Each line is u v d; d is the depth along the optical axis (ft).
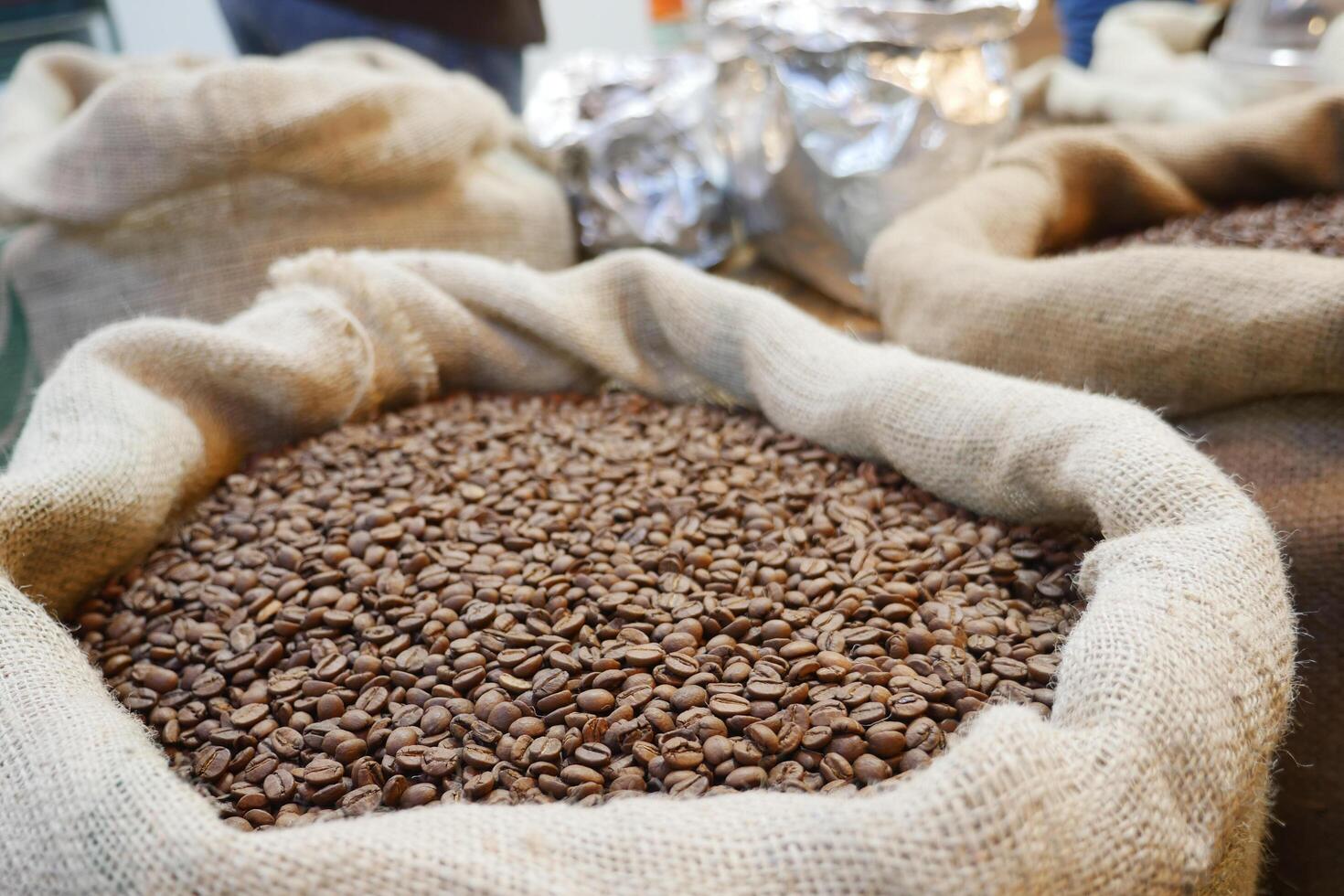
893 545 1.33
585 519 1.45
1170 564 1.05
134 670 1.25
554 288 1.76
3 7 3.46
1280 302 1.37
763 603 1.25
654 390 1.79
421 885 0.83
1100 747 0.90
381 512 1.43
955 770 0.85
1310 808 1.35
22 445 1.44
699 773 1.05
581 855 0.86
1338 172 2.06
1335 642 1.32
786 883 0.84
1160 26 3.22
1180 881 0.89
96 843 0.88
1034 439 1.28
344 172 2.06
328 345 1.66
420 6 2.81
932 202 1.92
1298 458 1.40
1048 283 1.55
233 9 2.93
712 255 2.43
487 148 2.42
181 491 1.52
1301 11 2.49
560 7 4.68
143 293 2.09
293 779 1.10
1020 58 5.21
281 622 1.28
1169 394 1.50
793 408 1.56
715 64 2.21
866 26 1.86
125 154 1.95
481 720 1.14
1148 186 2.07
